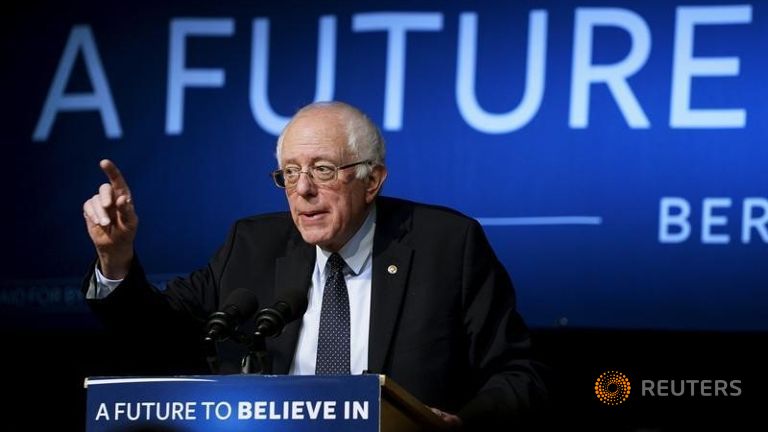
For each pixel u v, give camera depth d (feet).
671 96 56.18
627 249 56.03
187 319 39.75
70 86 60.49
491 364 39.24
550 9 57.31
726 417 55.88
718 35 56.18
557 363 57.31
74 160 60.03
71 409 59.93
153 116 59.72
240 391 30.40
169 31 60.03
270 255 40.88
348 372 38.27
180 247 58.95
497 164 57.16
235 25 59.62
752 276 55.16
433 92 57.93
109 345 59.57
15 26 61.05
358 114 39.65
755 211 55.31
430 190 57.57
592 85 56.80
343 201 38.73
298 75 58.90
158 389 30.73
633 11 56.75
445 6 58.18
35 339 59.82
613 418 56.70
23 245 59.77
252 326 39.88
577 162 56.65
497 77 57.47
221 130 59.21
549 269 56.49
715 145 55.77
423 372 38.52
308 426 30.09
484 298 39.99
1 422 60.08
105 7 60.70
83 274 59.36
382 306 39.04
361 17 58.70
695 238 55.62
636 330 55.77
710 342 56.03
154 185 59.36
